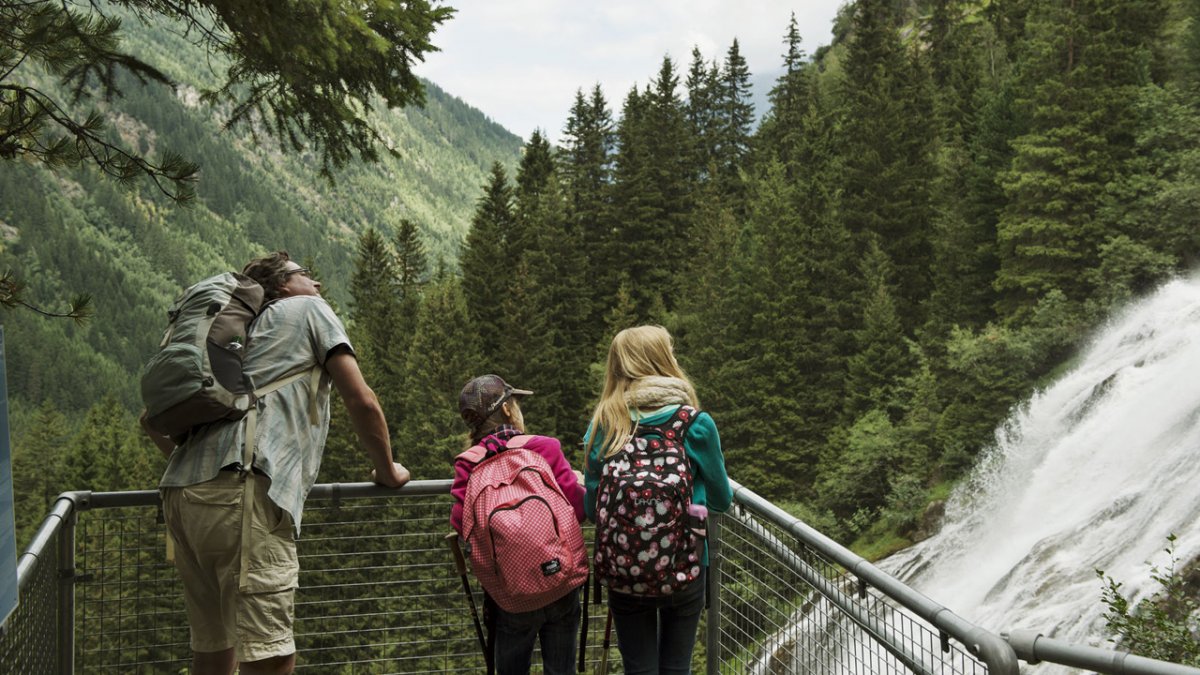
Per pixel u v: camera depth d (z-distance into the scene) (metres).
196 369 2.70
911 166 59.75
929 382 46.47
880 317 50.47
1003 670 2.08
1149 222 43.91
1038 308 45.66
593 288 74.12
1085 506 30.56
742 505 3.54
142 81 6.05
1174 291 41.03
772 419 51.81
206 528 2.73
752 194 76.50
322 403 2.99
